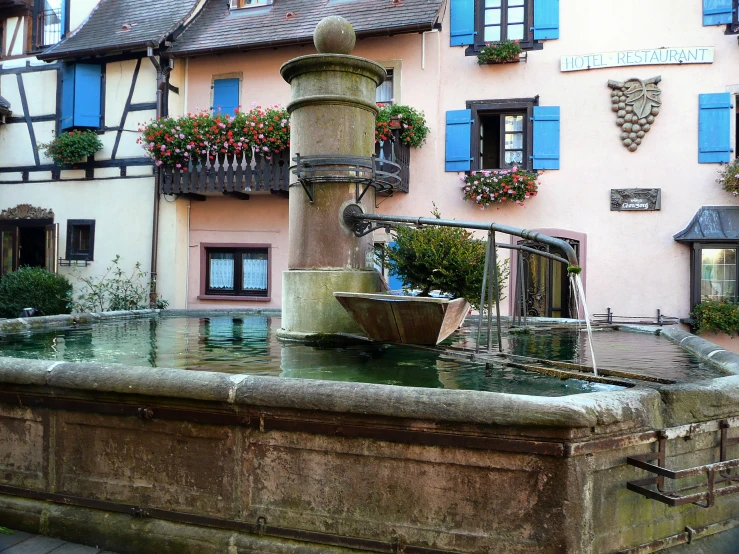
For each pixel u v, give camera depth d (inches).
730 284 409.1
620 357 147.9
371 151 181.8
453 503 86.3
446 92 450.6
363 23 448.1
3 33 555.2
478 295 155.6
